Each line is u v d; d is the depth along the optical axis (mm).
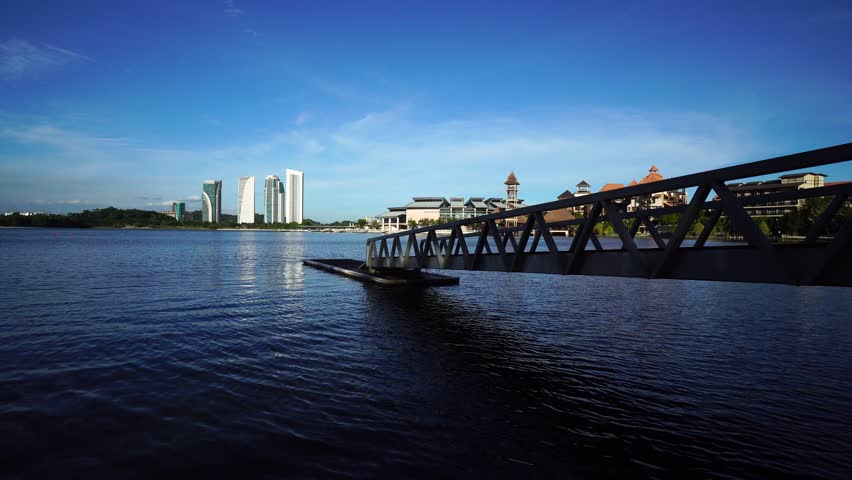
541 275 42219
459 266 18375
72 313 19609
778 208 106938
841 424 9445
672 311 23016
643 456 8102
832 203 6211
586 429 9125
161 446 7801
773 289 32688
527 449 8242
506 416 9664
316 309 21938
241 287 29750
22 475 6805
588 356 14414
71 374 11383
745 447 8477
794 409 10219
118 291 26719
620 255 10172
